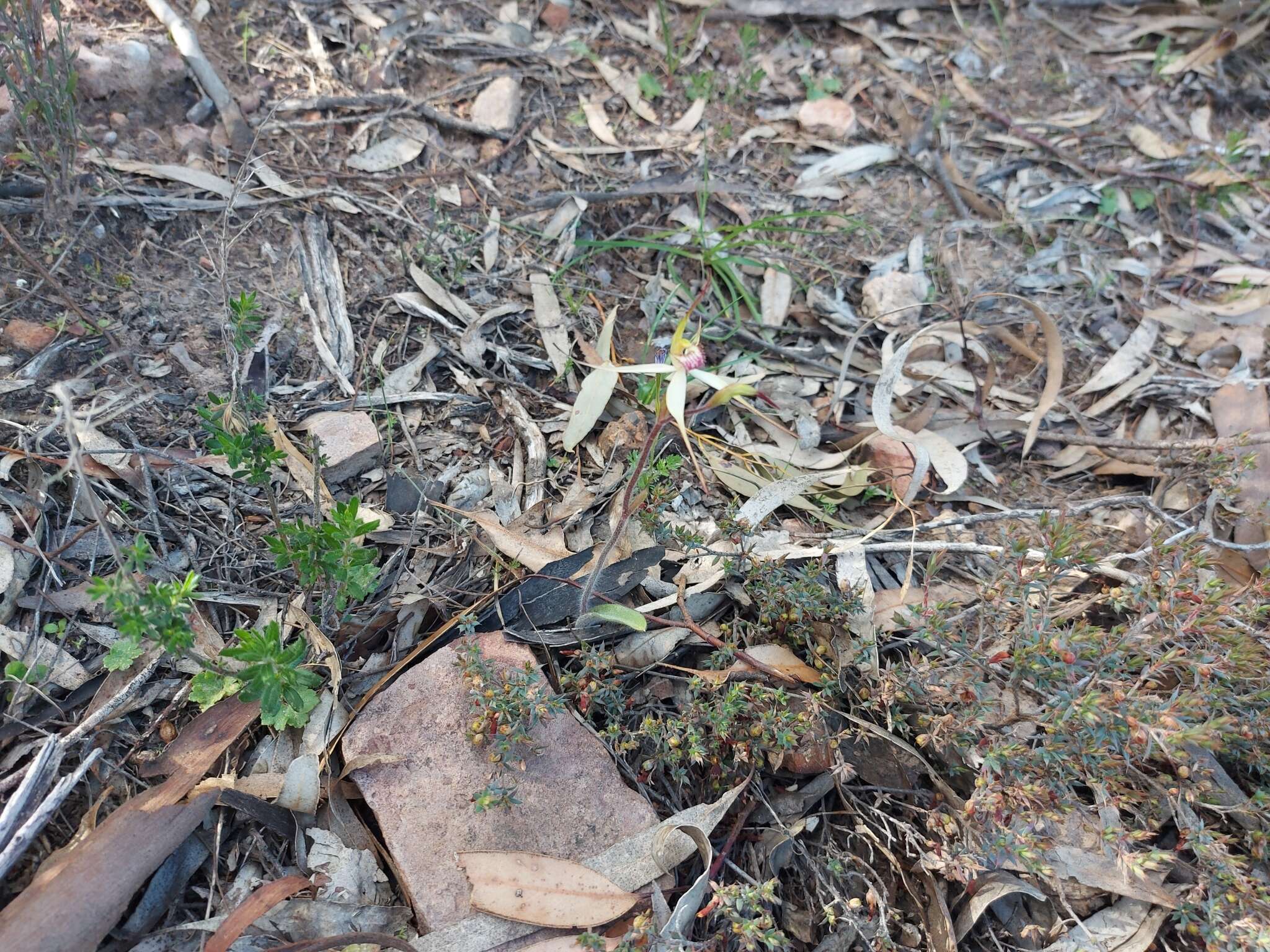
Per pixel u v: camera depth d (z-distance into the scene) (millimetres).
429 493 2264
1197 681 1719
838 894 1810
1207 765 1925
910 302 3002
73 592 1887
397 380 2477
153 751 1754
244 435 1741
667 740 1835
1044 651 1731
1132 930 1797
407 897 1668
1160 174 3508
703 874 1664
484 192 3002
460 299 2684
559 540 2205
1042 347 3000
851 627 2084
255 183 2732
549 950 1613
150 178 2605
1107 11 4102
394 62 3186
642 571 2100
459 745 1825
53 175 2383
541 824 1751
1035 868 1626
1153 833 1699
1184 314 3100
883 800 1917
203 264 2516
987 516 2248
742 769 1901
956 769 1922
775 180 3348
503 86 3215
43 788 1621
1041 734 1935
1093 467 2723
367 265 2697
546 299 2770
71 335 2244
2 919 1393
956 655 1989
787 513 2447
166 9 2828
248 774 1780
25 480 1995
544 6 3570
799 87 3660
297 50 3094
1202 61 3883
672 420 2402
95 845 1512
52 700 1755
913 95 3691
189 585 1486
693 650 2107
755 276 3053
